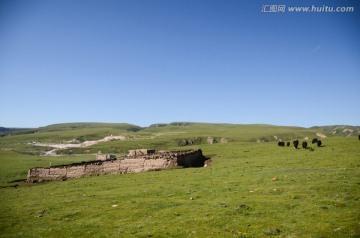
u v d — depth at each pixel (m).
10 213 35.78
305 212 27.17
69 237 26.42
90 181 57.88
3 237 27.67
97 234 26.47
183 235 24.61
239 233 23.92
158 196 38.09
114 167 68.31
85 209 34.28
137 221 28.83
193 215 28.95
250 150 81.88
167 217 29.03
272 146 85.88
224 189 38.75
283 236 22.78
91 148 187.75
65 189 51.12
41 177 69.75
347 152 59.75
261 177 43.94
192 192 38.81
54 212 34.59
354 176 38.88
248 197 33.75
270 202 30.84
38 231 28.45
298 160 56.38
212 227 25.70
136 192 41.41
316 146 74.31
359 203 28.41
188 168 63.00
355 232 22.08
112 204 35.66
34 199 44.41
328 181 36.84
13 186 63.28
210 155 81.19
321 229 23.22
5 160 111.69
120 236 25.39
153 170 65.44
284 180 40.34
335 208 27.58
